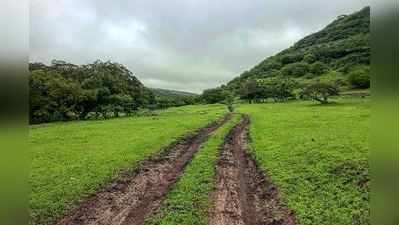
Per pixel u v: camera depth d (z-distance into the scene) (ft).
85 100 220.64
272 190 58.23
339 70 431.43
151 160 85.35
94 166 77.30
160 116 217.36
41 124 182.19
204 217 47.55
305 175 63.36
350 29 650.84
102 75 253.44
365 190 52.80
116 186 64.08
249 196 58.03
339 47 523.70
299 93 319.68
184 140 114.21
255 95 341.41
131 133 127.44
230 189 60.13
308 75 447.42
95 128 147.54
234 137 118.73
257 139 105.91
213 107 305.94
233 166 77.10
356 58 444.96
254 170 73.31
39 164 79.61
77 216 50.03
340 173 62.64
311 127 120.78
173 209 50.65
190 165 76.84
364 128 109.50
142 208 53.01
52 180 66.33
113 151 93.35
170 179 68.69
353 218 43.37
